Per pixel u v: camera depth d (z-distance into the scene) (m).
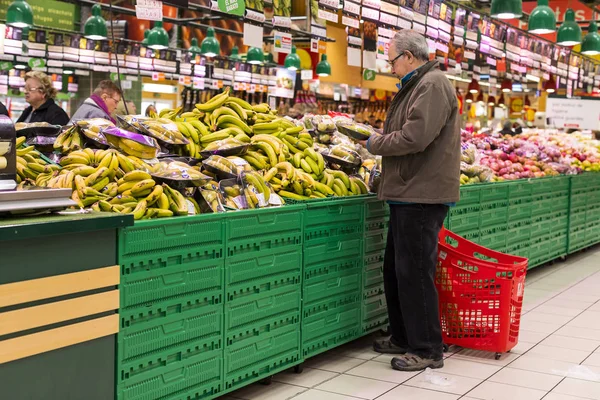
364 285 4.41
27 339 2.39
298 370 3.96
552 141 8.96
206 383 3.25
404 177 3.92
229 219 3.30
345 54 10.20
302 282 3.84
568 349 4.49
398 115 3.98
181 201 3.20
